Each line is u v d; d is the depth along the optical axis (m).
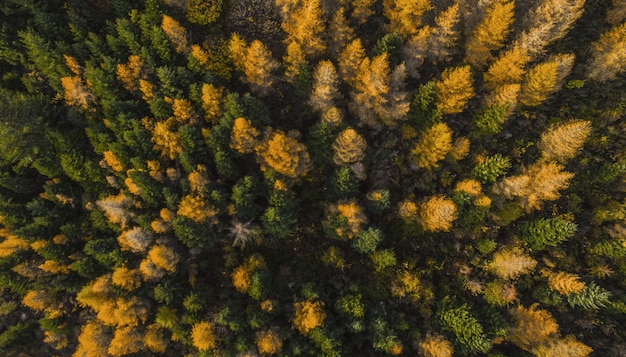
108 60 36.25
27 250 39.53
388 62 36.62
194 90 36.19
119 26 36.06
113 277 35.34
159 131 36.00
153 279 37.31
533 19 37.03
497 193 37.28
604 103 38.88
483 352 34.69
